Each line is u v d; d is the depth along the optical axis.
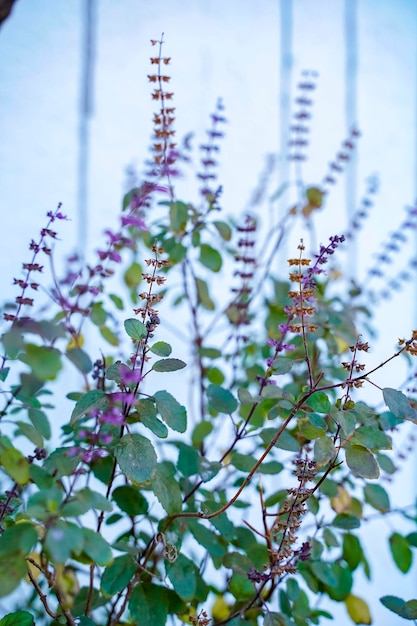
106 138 1.29
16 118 1.26
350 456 0.89
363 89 1.42
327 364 1.13
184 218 1.04
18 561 0.82
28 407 0.95
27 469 0.85
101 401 0.89
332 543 1.00
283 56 1.37
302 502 0.92
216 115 1.15
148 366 1.25
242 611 0.94
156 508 1.20
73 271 1.16
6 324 1.03
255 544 1.01
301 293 0.91
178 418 0.89
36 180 1.26
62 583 1.03
